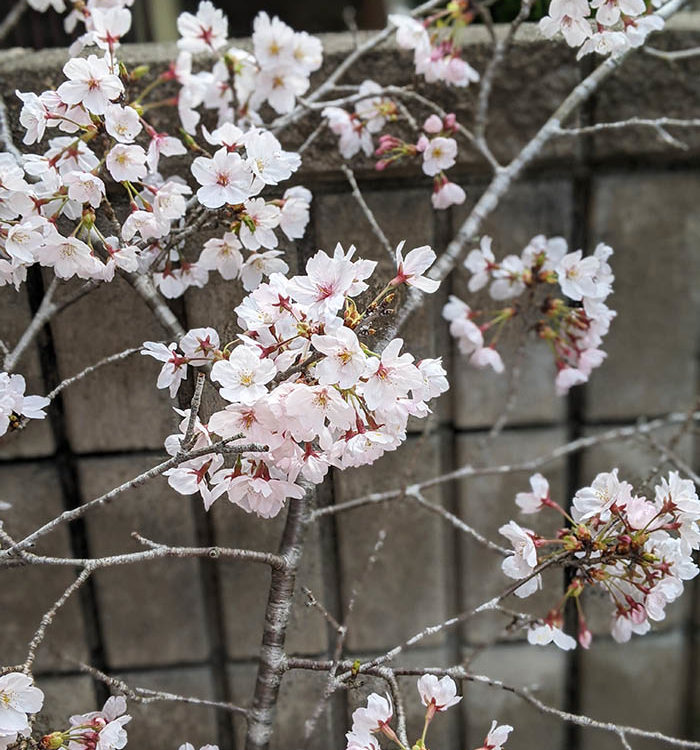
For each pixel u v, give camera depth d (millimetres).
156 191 634
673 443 852
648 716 973
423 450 869
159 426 767
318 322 548
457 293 829
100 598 846
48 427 790
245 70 746
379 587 878
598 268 734
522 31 814
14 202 602
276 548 789
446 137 768
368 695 643
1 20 885
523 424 905
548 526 740
